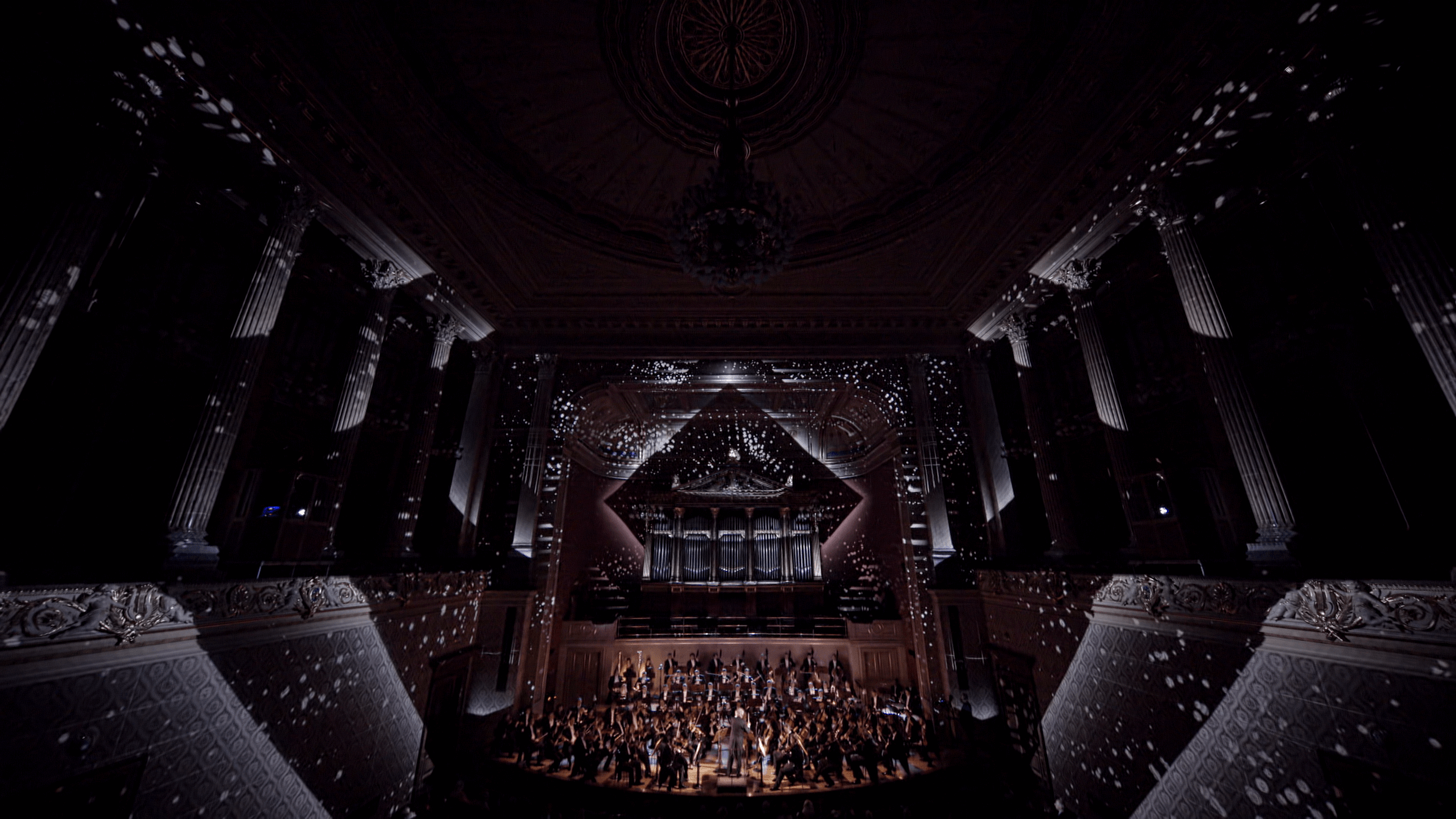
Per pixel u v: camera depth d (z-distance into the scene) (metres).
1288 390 6.22
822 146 7.55
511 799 7.43
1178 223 6.47
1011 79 6.18
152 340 5.80
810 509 14.16
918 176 7.80
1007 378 11.20
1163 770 5.62
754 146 7.50
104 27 4.50
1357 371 5.61
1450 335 3.96
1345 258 5.75
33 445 4.88
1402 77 4.41
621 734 8.72
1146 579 5.98
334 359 8.47
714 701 10.09
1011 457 10.68
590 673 11.23
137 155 4.88
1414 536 5.06
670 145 7.52
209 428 5.40
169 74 4.95
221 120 5.58
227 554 6.50
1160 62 5.39
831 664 11.62
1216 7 4.77
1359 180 4.57
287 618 5.17
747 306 11.01
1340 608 4.05
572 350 11.67
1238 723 4.82
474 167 7.23
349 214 7.27
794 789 7.50
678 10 6.07
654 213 8.63
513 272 9.71
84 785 3.41
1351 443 5.64
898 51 6.22
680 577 13.45
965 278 9.91
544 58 6.19
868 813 7.06
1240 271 6.72
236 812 4.46
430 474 10.53
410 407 10.00
